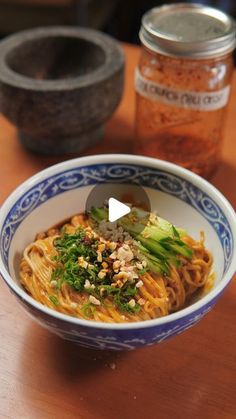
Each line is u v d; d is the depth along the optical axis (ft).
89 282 1.49
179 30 1.82
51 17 3.75
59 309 1.47
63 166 1.65
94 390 1.41
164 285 1.55
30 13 3.77
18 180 2.00
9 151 2.13
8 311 1.58
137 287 1.49
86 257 1.54
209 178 2.00
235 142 2.15
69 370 1.45
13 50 2.13
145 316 1.47
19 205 1.58
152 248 1.59
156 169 1.69
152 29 1.80
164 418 1.36
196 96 1.86
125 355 1.49
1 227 1.49
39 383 1.42
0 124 2.26
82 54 2.26
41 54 2.25
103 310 1.47
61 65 2.31
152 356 1.49
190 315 1.30
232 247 1.46
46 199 1.67
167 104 1.91
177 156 1.98
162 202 1.73
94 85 1.92
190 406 1.39
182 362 1.48
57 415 1.36
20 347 1.50
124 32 4.61
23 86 1.89
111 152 2.13
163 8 1.94
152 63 1.88
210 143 2.01
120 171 1.71
